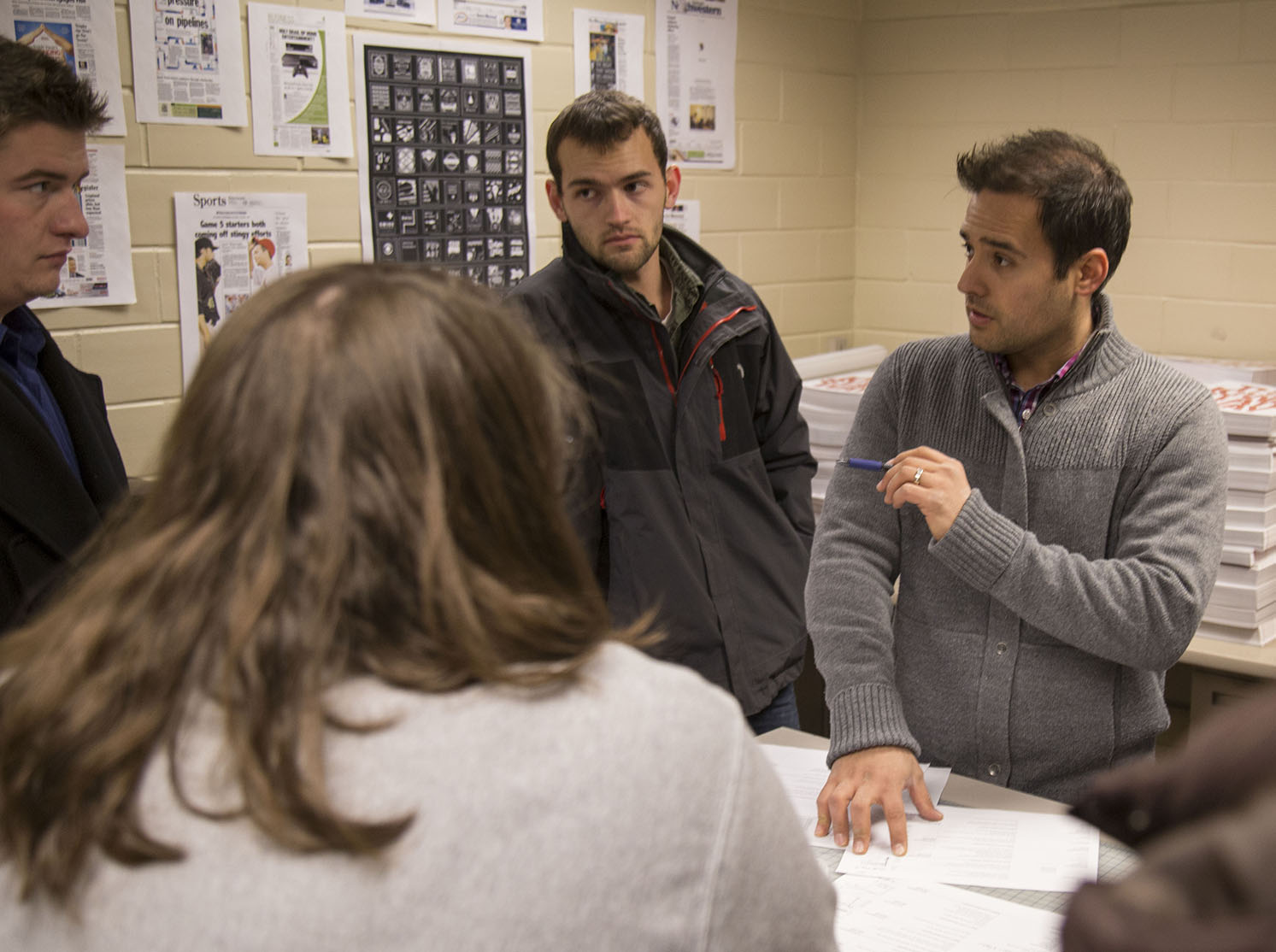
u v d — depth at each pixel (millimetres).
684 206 3215
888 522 1622
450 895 545
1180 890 339
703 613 2117
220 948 539
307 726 566
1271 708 367
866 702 1468
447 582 597
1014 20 3311
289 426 599
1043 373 1547
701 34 3186
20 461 1425
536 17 2826
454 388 617
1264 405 2314
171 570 598
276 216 2457
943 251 3543
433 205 2703
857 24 3607
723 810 597
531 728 588
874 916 1191
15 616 1400
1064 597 1393
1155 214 3158
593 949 553
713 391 2186
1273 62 2920
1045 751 1520
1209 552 1415
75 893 562
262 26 2387
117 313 2268
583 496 2035
